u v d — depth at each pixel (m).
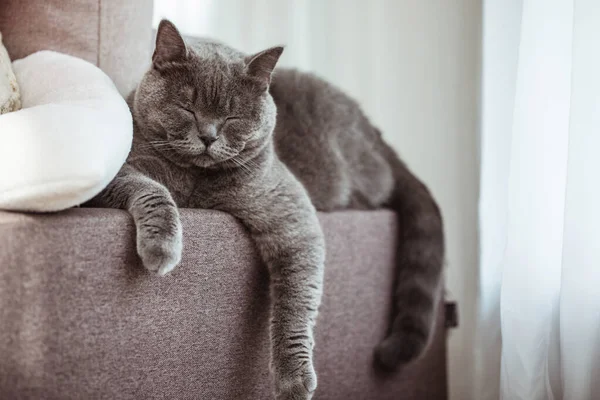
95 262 0.96
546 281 1.46
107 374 0.98
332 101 1.83
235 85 1.30
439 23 2.14
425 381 1.82
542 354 1.46
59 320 0.91
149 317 1.05
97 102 1.12
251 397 1.29
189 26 2.25
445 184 2.13
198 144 1.25
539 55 1.48
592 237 1.34
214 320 1.19
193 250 1.13
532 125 1.48
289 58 2.34
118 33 1.54
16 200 0.89
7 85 1.19
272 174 1.36
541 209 1.46
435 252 1.76
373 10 2.28
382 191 1.82
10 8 1.49
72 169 0.90
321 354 1.49
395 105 2.25
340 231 1.55
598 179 1.34
